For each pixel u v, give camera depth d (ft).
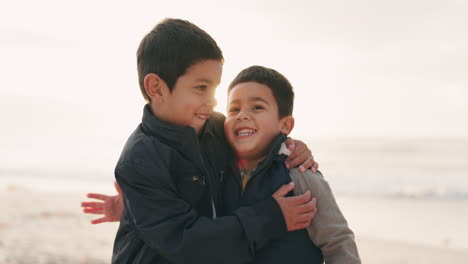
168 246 5.32
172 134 5.76
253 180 6.00
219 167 6.31
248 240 5.36
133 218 5.72
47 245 22.65
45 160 92.02
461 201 44.50
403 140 133.49
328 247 5.91
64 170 75.87
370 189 54.08
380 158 91.56
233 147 6.33
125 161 5.73
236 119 6.24
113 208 8.05
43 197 41.45
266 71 6.50
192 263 5.33
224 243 5.33
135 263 5.79
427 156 94.32
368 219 35.53
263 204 5.54
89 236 24.82
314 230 5.94
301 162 6.17
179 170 5.75
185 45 5.79
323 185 6.07
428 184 57.26
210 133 6.35
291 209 5.55
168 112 5.97
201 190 5.82
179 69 5.78
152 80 5.94
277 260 5.65
